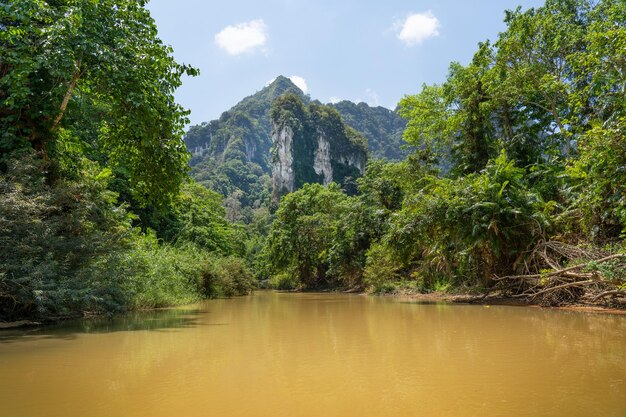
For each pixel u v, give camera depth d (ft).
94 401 8.13
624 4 43.96
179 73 30.22
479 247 40.34
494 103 59.67
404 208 45.11
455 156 66.85
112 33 26.27
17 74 21.95
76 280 21.26
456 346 14.48
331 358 12.46
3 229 18.94
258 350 13.82
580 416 7.16
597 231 32.30
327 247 107.76
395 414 7.36
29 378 10.02
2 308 20.79
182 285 46.01
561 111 61.93
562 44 58.95
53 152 27.99
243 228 183.93
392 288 61.26
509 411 7.47
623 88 35.40
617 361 11.80
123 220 40.04
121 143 32.53
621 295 27.89
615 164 25.61
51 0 26.05
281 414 7.38
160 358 12.50
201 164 438.81
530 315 25.50
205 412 7.50
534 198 37.99
